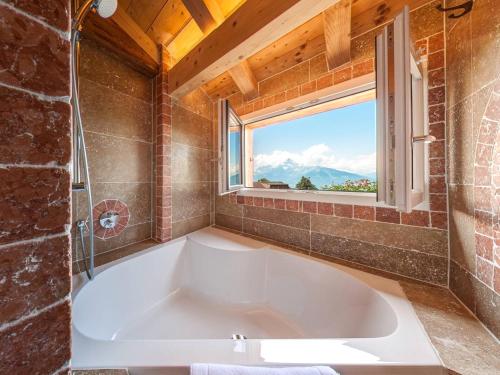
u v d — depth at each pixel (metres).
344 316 1.01
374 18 1.10
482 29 0.69
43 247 0.26
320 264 1.18
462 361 0.56
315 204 1.37
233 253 1.43
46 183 0.27
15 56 0.24
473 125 0.73
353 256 1.21
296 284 1.25
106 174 1.33
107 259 1.25
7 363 0.24
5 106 0.23
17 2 0.24
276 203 1.59
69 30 0.28
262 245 1.50
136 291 1.26
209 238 1.66
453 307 0.80
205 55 1.26
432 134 0.95
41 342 0.26
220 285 1.45
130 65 1.45
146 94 1.58
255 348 0.62
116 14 1.23
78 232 1.18
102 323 1.05
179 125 1.70
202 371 0.53
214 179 2.06
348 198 1.23
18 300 0.24
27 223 0.25
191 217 1.83
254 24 0.99
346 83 1.23
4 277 0.23
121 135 1.42
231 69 1.51
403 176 0.63
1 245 0.23
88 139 1.24
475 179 0.73
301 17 0.89
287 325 1.21
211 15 1.24
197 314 1.32
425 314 0.76
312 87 1.38
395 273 1.07
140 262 1.30
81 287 0.99
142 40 1.41
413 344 0.62
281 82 1.55
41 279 0.26
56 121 0.27
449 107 0.89
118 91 1.39
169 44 1.54
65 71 0.28
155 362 0.57
